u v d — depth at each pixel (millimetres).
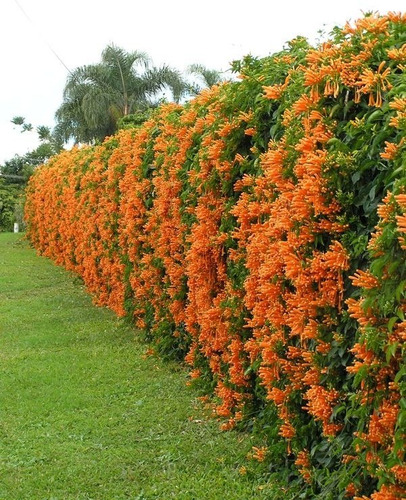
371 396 3014
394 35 3357
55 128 26953
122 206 8680
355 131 3221
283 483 3947
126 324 8844
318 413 3473
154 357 7168
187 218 6191
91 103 24438
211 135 5238
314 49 4254
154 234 7219
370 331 2852
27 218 21656
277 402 3957
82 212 12000
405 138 2756
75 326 9016
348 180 3322
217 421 5199
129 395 5980
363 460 3074
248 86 4699
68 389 6184
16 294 12125
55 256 16391
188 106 6715
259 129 4559
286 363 3920
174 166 6508
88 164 12281
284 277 3932
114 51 24922
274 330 4129
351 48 3400
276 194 4184
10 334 8641
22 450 4797
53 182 16188
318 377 3545
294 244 3586
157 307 7406
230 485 4082
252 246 4340
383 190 3127
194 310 6062
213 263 5488
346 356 3416
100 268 10711
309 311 3551
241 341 4887
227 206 5035
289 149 3746
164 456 4586
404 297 2723
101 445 4875
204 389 5820
